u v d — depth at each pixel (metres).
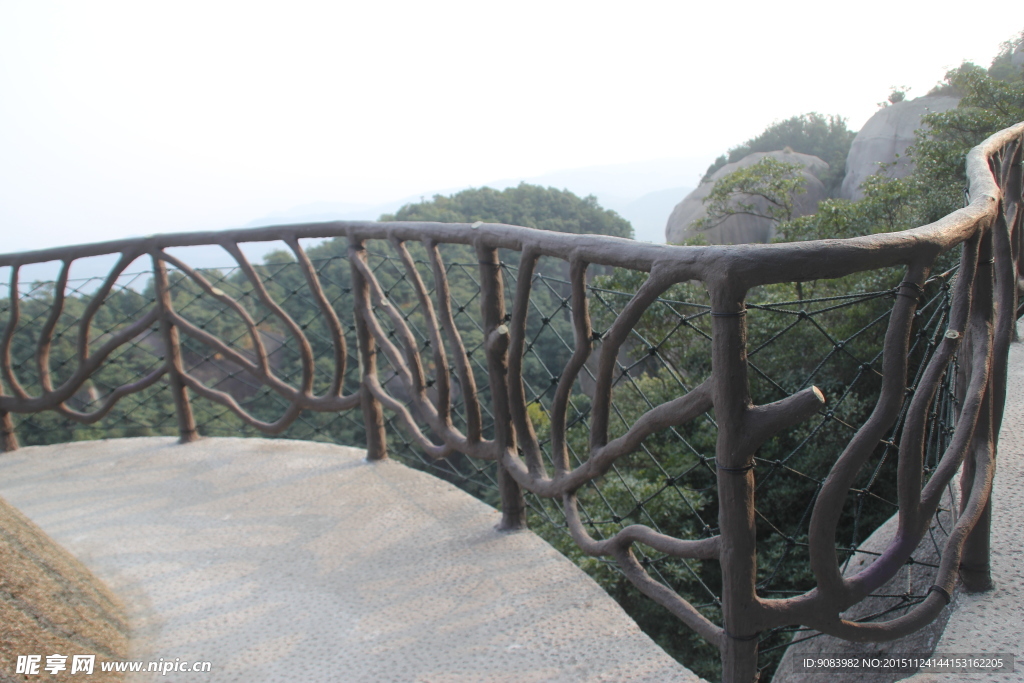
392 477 2.73
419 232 2.25
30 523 1.79
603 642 1.62
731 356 1.17
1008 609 1.49
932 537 1.90
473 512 2.40
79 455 3.14
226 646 1.73
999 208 1.61
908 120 16.22
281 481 2.76
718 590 6.75
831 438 6.55
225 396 3.16
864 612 2.23
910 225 8.05
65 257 3.03
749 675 1.31
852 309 6.58
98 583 1.93
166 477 2.86
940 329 1.86
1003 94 8.80
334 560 2.15
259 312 9.10
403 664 1.61
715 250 1.18
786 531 6.67
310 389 2.96
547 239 1.71
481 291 2.08
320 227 2.68
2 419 3.24
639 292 1.39
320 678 1.58
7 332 3.12
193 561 2.18
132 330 3.08
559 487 1.88
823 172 19.78
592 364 9.71
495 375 2.11
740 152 29.34
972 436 1.59
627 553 1.70
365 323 2.75
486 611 1.81
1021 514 1.79
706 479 7.43
